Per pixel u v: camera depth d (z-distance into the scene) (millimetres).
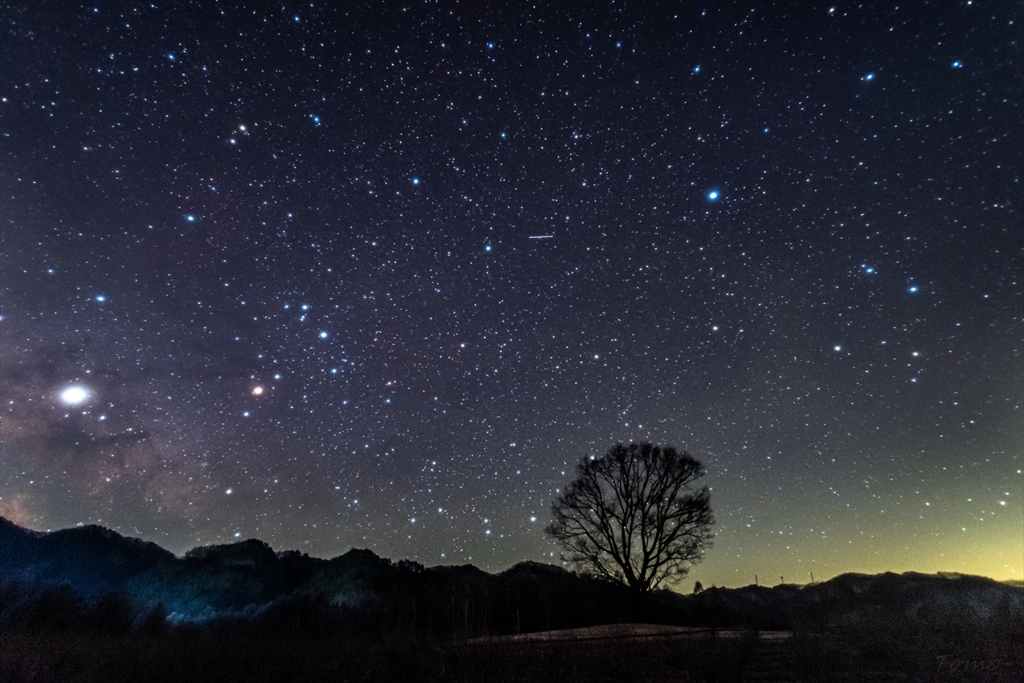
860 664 7160
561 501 27094
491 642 8961
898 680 6277
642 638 11414
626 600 24234
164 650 10094
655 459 26641
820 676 6582
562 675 7375
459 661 8055
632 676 7266
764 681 6684
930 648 7438
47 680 7684
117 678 8008
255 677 8469
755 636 9867
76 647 10117
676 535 25781
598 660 8227
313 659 9531
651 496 26281
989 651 7082
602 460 27250
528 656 8258
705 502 25875
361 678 7906
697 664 7293
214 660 9227
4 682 7406
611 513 26281
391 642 9742
